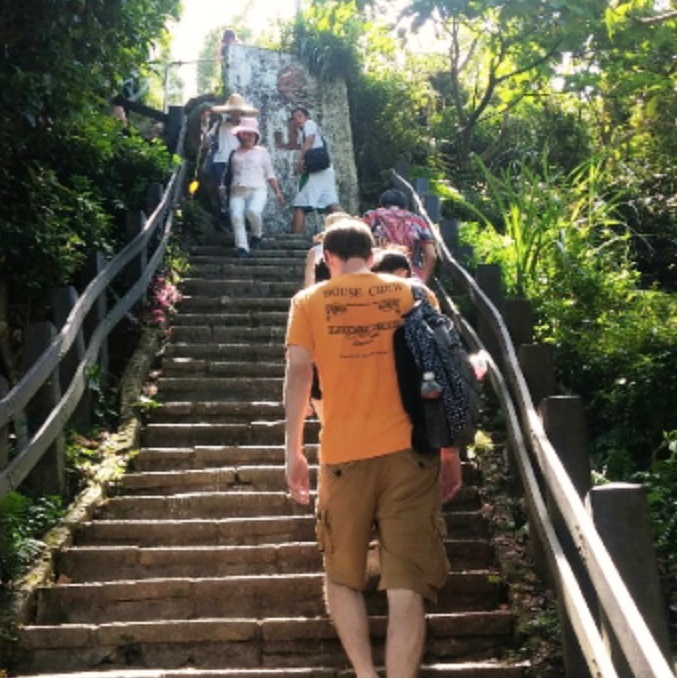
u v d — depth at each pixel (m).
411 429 3.83
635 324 6.77
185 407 6.83
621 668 2.91
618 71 10.98
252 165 10.41
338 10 8.26
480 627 4.51
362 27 14.00
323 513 3.85
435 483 3.85
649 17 7.82
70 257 7.71
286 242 10.71
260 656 4.44
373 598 4.77
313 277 5.69
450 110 14.88
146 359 7.55
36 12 6.82
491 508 5.51
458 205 12.10
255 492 5.71
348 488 3.81
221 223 11.46
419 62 15.14
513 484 5.61
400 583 3.68
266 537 5.31
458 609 4.80
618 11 7.16
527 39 10.06
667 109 12.13
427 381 3.80
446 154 14.47
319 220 12.45
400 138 14.16
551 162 13.91
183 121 13.73
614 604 2.61
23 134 7.71
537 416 4.43
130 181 10.93
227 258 10.07
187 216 11.06
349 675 4.12
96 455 6.11
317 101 13.83
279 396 7.29
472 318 7.75
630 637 2.45
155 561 5.04
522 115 14.34
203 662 4.41
